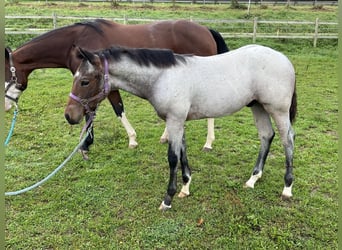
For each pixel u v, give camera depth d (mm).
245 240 2635
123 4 16797
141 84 2781
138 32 3984
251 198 3180
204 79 2834
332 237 2654
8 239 2639
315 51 10992
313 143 4414
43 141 4402
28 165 3795
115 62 2660
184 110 2807
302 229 2762
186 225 2816
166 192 3303
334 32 12602
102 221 2859
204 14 14891
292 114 3164
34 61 3793
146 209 3045
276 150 4227
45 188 3354
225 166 3830
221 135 4738
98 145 4316
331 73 8352
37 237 2676
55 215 2943
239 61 2926
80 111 2633
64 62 3889
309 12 16078
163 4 17516
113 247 2562
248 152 4184
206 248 2562
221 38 4418
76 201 3137
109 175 3604
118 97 4117
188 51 4184
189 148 4301
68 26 3832
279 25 13250
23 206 3064
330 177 3549
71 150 4164
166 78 2732
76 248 2561
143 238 2666
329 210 3000
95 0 18141
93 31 3793
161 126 5086
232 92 2877
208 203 3123
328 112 5672
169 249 2564
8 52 3635
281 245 2572
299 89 6988
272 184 3426
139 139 4539
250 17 14766
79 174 3623
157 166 3822
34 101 5969
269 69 2896
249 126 5090
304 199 3150
